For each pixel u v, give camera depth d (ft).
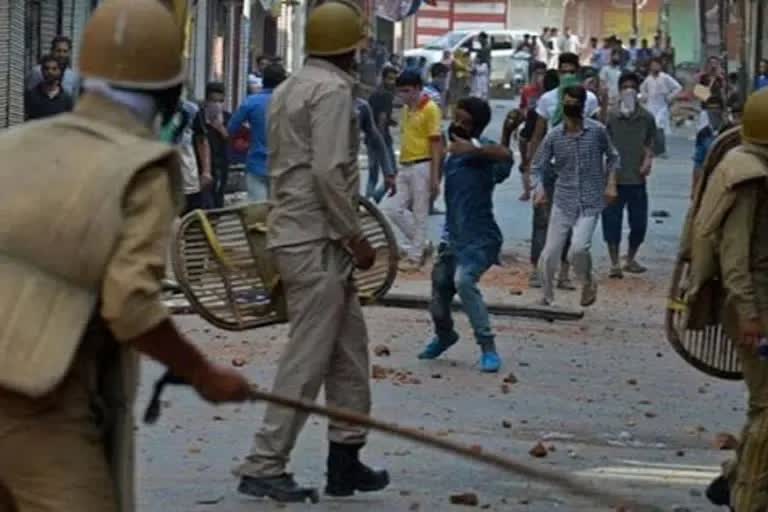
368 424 28.07
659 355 77.05
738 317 41.91
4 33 124.88
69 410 26.22
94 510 26.18
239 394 26.81
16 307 25.76
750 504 43.09
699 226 42.47
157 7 27.27
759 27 199.93
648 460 54.70
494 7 397.19
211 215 47.62
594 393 66.85
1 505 27.04
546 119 112.98
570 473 51.78
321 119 44.91
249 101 94.73
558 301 92.48
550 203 89.92
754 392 42.91
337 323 46.03
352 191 45.70
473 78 282.97
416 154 102.78
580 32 410.93
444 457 53.62
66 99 105.81
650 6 404.77
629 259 107.34
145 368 65.62
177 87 27.37
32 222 25.85
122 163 25.93
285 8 264.72
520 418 60.85
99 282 25.80
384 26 352.90
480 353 74.79
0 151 26.48
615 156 87.76
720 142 44.57
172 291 61.11
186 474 49.44
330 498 47.37
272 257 46.16
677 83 255.29
